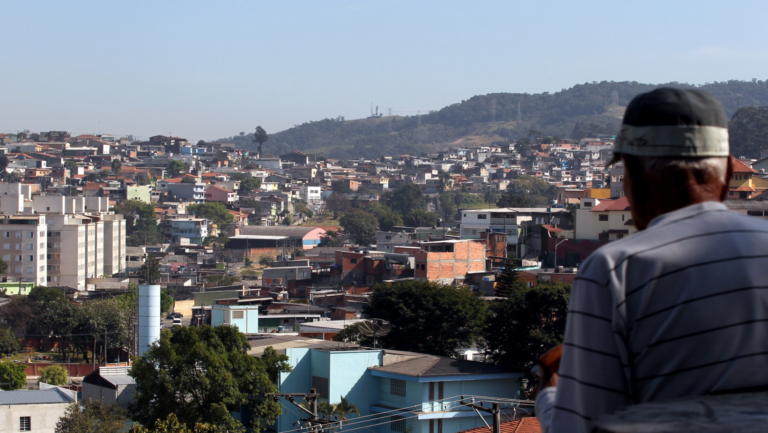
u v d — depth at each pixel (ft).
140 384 101.24
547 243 254.88
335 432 97.71
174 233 514.27
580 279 8.94
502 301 138.10
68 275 367.04
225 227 540.93
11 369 182.60
